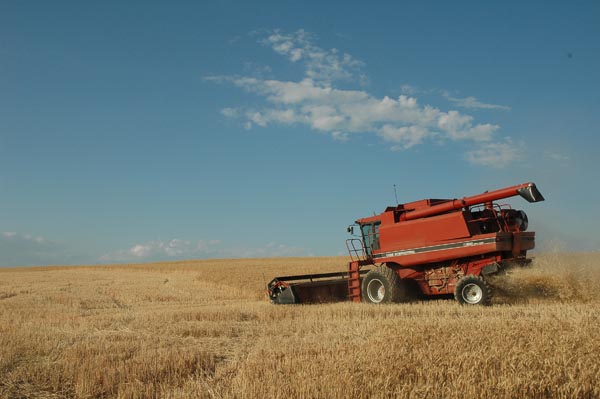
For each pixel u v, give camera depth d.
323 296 19.45
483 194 16.23
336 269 41.38
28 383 7.98
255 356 8.65
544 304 14.66
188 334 12.09
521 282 15.48
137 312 17.61
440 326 9.53
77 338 11.39
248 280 33.38
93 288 32.16
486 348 7.66
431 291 17.31
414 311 14.20
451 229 16.48
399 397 6.20
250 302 21.28
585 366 6.69
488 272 15.80
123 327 13.36
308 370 7.25
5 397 7.31
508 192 15.66
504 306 14.48
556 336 8.16
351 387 6.48
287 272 40.78
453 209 16.75
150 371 8.12
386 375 6.87
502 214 16.17
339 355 7.97
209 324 13.13
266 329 12.10
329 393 6.43
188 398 6.80
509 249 15.80
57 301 22.98
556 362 6.89
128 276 52.03
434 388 6.45
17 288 32.94
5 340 11.00
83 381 7.64
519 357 7.04
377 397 6.25
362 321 12.22
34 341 10.90
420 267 17.53
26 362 9.25
